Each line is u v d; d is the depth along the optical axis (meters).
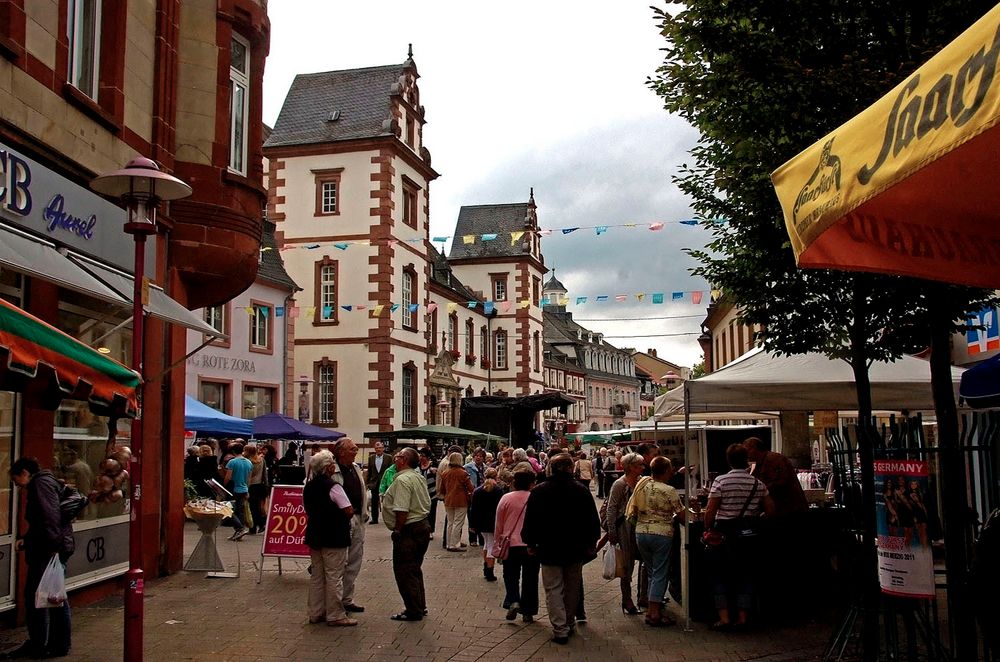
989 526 5.25
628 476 10.60
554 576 9.01
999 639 5.13
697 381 10.04
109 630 9.21
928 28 7.82
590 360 97.38
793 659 8.01
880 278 8.52
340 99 42.34
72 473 10.70
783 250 9.16
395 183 41.09
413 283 43.31
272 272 33.00
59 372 6.23
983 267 5.48
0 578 9.06
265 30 14.73
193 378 27.72
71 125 10.22
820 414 18.44
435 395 48.06
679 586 10.89
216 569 13.20
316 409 39.72
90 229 10.52
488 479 13.24
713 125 8.92
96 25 11.36
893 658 7.17
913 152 3.61
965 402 10.11
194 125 13.27
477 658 8.21
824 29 8.23
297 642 8.76
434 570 14.22
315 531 9.53
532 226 63.50
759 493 9.33
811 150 4.61
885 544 6.71
